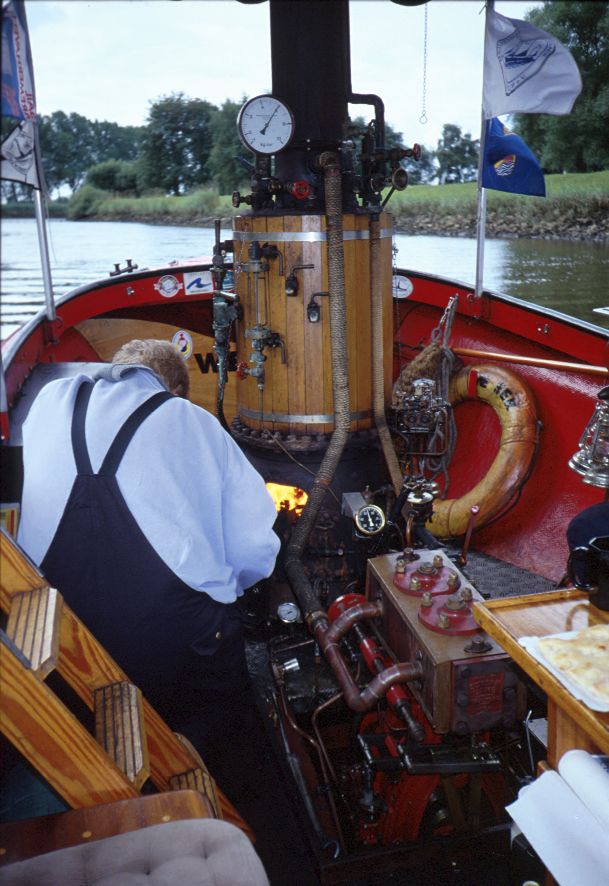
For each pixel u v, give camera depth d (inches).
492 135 145.1
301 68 119.0
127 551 77.3
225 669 86.0
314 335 122.2
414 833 83.0
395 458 129.6
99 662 69.2
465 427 175.3
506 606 69.3
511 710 75.9
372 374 129.0
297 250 118.2
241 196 127.6
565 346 154.9
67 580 77.5
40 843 54.9
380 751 90.1
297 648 111.1
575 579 70.5
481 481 156.6
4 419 62.1
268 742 97.3
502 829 81.7
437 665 73.3
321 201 121.7
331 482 127.0
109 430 77.7
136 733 63.8
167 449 79.0
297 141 120.6
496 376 161.2
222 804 79.2
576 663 58.3
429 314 185.2
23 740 55.5
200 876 50.8
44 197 138.2
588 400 151.8
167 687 83.4
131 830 55.8
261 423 130.4
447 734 79.8
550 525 151.3
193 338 190.9
